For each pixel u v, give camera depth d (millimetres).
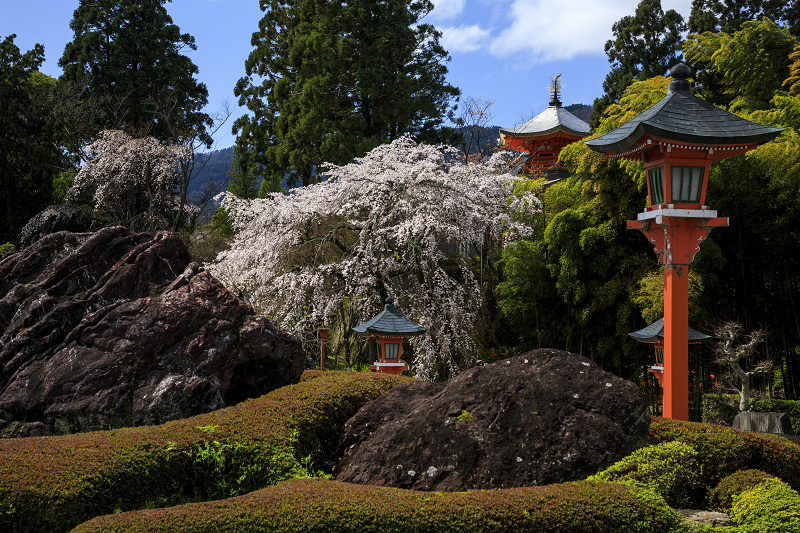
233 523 3051
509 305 14672
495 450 4121
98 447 3879
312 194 12164
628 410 4266
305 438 4598
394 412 4809
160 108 25484
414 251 11648
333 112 21531
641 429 4297
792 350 11875
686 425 4988
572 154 14789
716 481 4578
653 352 13125
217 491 3994
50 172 20406
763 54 13281
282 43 24891
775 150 10266
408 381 6031
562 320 14570
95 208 20172
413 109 22031
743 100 13508
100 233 5758
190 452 3980
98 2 27953
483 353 14977
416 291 12039
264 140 24469
